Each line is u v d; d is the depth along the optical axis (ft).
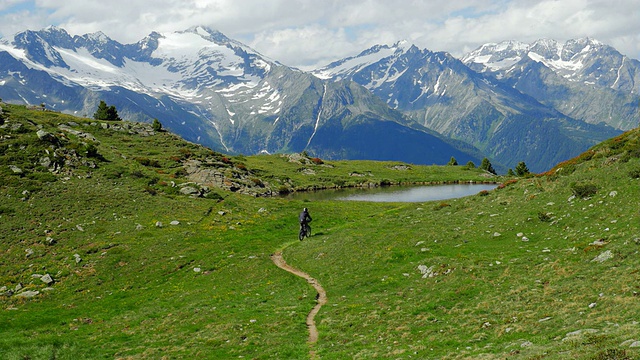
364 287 143.13
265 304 140.87
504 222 176.76
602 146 216.13
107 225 246.47
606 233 131.23
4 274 185.68
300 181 554.05
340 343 100.73
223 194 361.10
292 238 244.63
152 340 117.60
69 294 172.14
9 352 108.78
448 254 154.51
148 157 437.58
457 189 533.14
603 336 67.26
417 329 100.83
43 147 329.31
